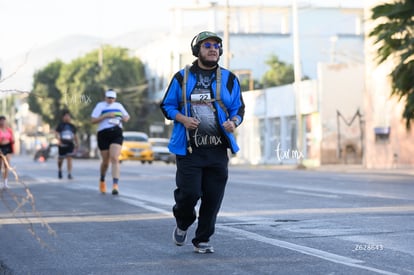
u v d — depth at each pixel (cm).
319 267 1351
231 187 3550
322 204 2566
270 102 9481
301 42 12575
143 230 1925
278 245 1622
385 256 1462
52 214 2344
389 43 4938
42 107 12381
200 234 1532
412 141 6625
